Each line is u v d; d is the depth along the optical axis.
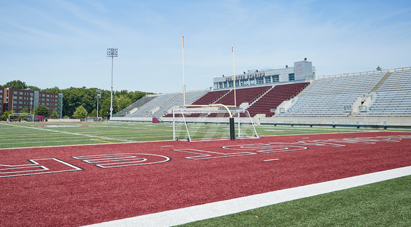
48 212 4.02
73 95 124.88
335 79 41.31
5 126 35.62
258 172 6.78
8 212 4.02
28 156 9.80
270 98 44.34
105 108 102.19
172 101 61.47
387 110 29.23
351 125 27.81
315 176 6.28
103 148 12.27
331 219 3.71
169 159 8.99
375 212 3.96
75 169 7.33
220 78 63.62
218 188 5.31
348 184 5.50
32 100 116.75
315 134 19.48
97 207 4.24
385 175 6.29
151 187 5.42
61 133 22.50
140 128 30.61
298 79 47.12
